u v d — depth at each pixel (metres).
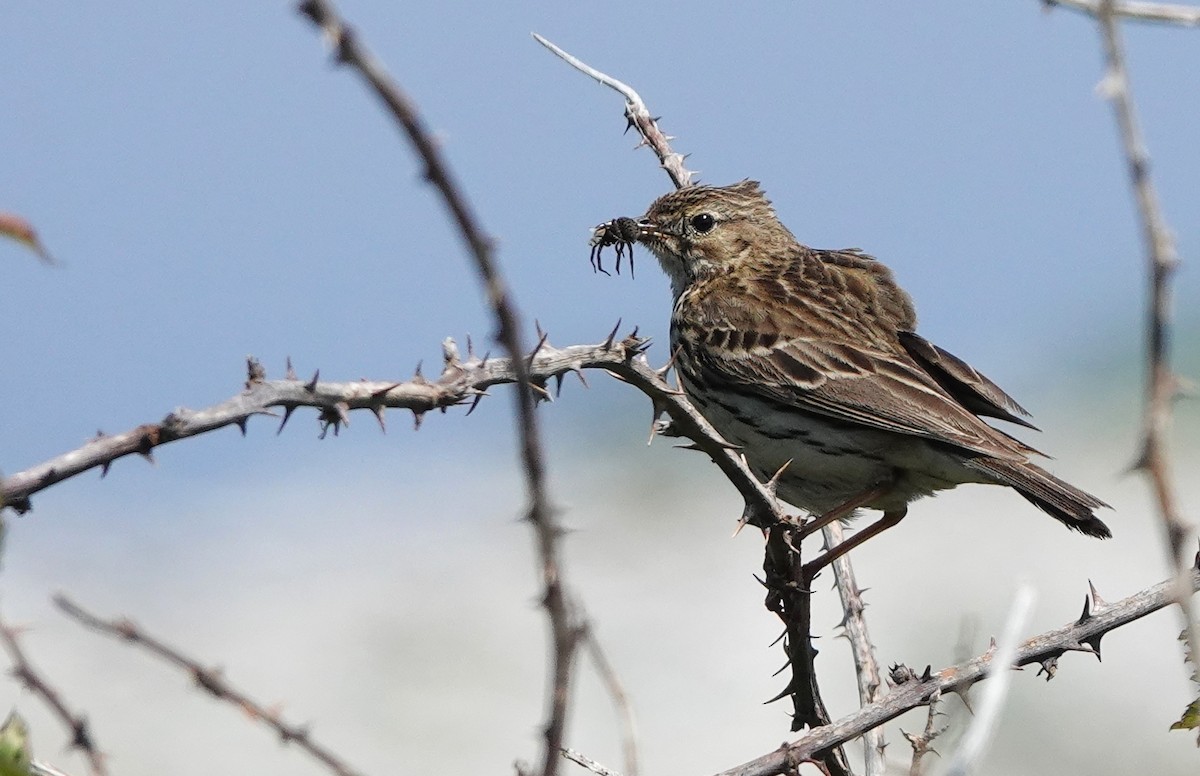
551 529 3.39
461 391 4.82
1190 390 3.48
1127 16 3.82
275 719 4.02
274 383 4.51
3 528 3.82
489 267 3.23
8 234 3.53
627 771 4.45
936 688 6.02
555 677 3.40
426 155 3.11
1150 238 3.43
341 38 2.89
